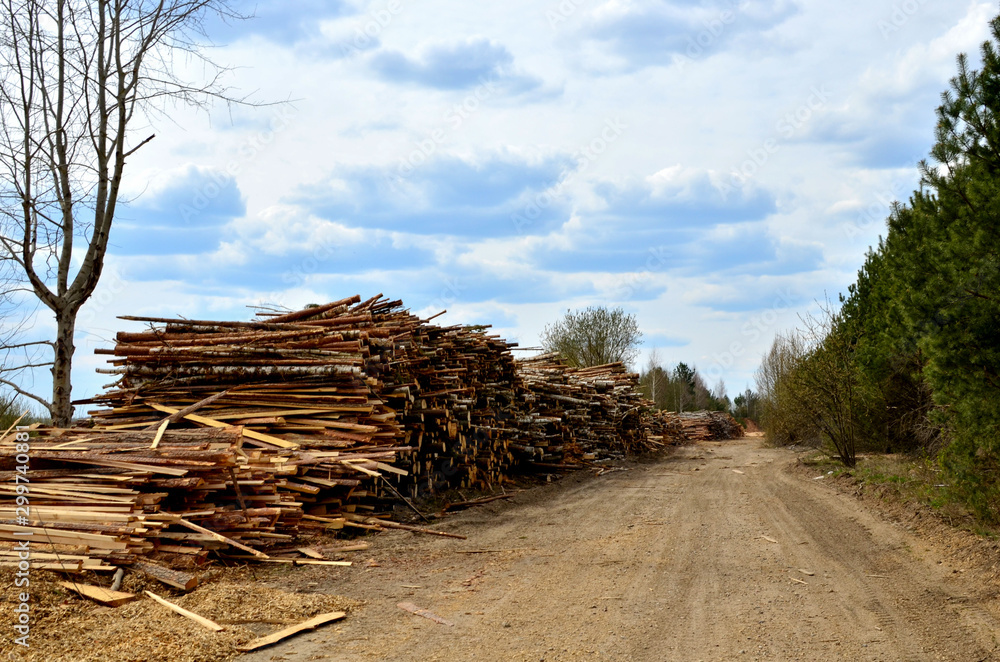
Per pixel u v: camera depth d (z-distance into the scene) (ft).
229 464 30.09
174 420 39.45
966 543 30.22
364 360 42.22
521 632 20.98
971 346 27.89
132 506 25.81
